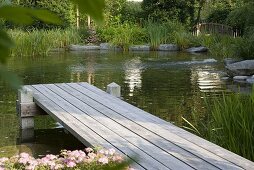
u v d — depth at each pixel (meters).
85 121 4.84
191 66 11.63
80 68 11.51
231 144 3.92
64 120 4.89
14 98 7.67
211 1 19.75
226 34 16.61
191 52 15.37
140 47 16.48
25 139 5.49
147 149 3.71
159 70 10.99
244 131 3.84
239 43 12.38
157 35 16.52
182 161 3.36
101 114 5.16
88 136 4.20
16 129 5.88
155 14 19.23
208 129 4.53
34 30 16.23
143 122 4.72
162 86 8.79
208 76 9.98
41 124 6.19
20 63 12.58
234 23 14.61
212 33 16.47
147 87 8.70
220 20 18.75
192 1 19.31
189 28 18.73
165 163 3.32
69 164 3.07
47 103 5.79
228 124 4.04
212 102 7.19
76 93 6.54
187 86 8.75
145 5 19.48
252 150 3.76
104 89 8.60
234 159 3.38
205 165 3.25
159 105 7.08
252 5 12.57
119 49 16.84
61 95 6.37
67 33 17.11
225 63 11.59
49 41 15.79
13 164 3.12
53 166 3.08
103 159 3.01
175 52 15.50
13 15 0.30
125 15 19.53
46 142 5.40
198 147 3.73
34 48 14.61
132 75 10.27
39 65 12.14
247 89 8.33
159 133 4.24
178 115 6.38
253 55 11.32
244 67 9.70
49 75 10.38
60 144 5.34
